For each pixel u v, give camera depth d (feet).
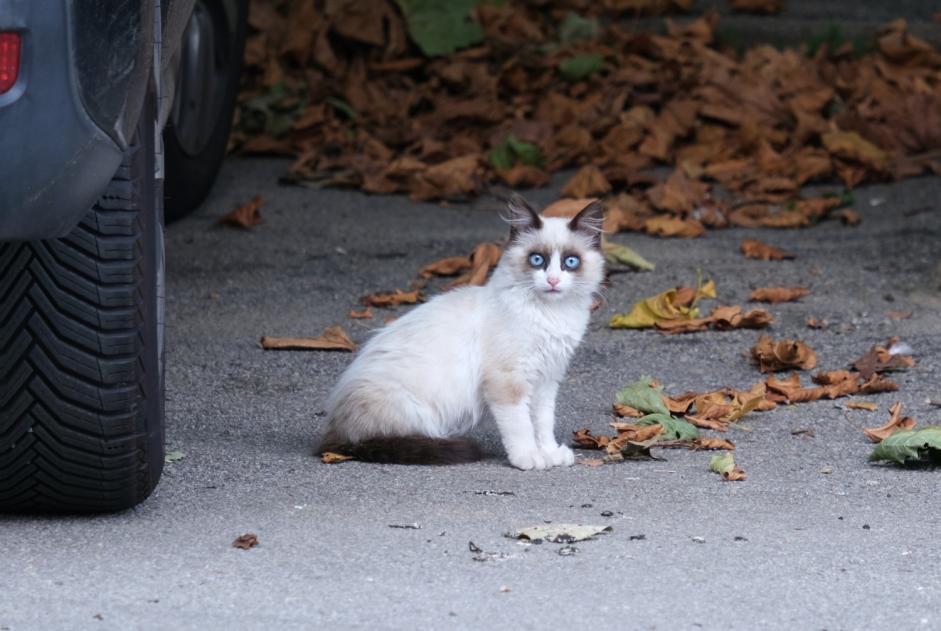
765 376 33.88
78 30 19.02
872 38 62.44
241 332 37.32
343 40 61.52
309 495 24.43
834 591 19.93
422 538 22.03
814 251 45.42
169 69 24.94
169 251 45.09
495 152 54.13
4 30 18.75
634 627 18.53
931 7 65.98
